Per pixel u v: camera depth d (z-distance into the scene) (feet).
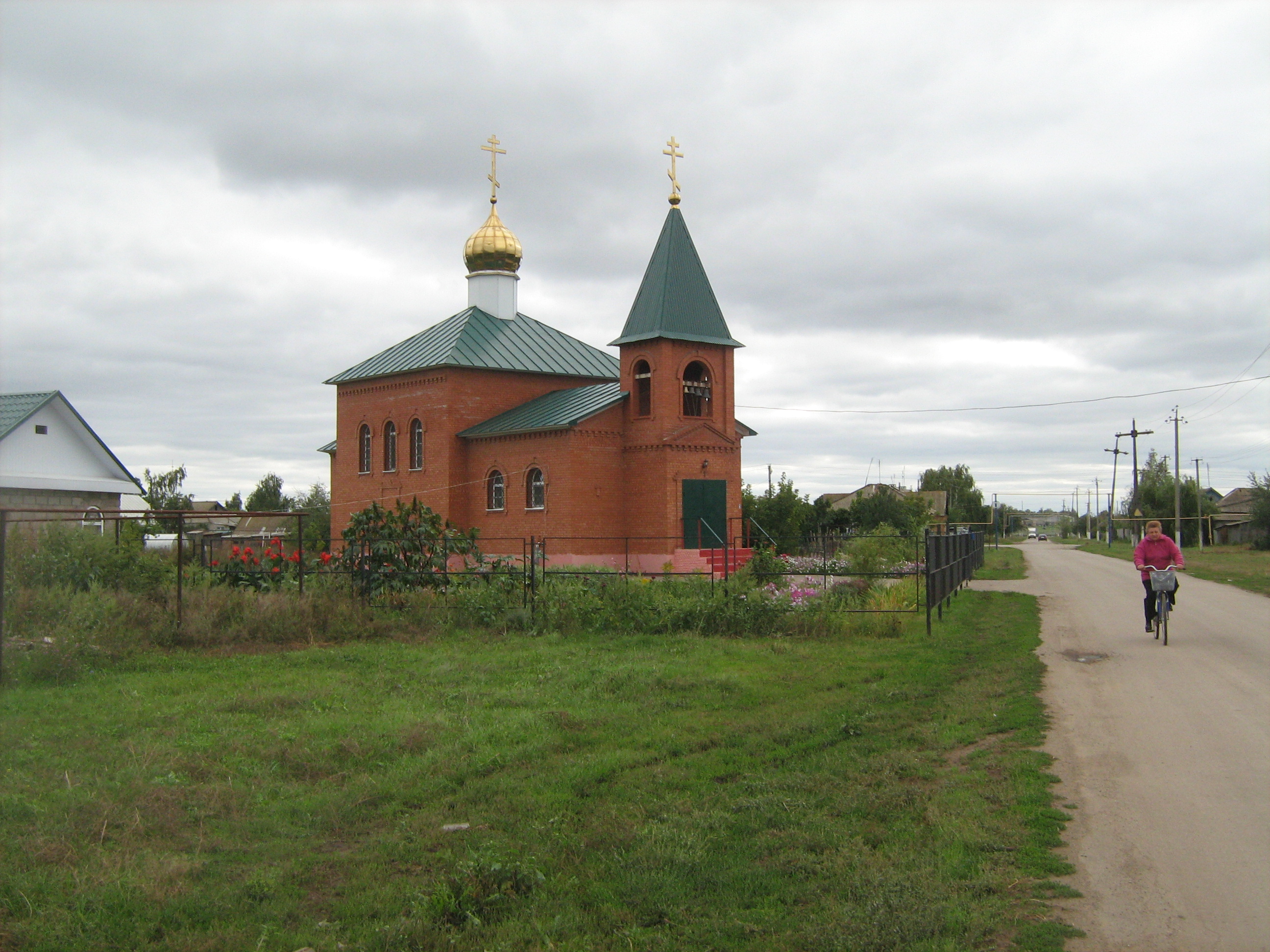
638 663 44.73
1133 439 253.65
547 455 104.47
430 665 44.32
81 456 98.37
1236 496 324.60
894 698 37.27
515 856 21.21
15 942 17.19
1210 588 90.33
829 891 19.39
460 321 125.08
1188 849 21.11
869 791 25.23
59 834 21.45
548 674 41.91
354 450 126.82
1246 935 17.22
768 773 27.32
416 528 59.26
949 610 67.15
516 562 93.25
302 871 20.77
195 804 24.26
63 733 30.66
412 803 25.09
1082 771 27.04
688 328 103.19
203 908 18.74
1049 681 40.73
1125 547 253.24
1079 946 16.90
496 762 28.25
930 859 20.58
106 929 17.74
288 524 158.92
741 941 17.58
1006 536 433.48
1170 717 33.42
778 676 41.86
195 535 76.89
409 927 17.83
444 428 113.09
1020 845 21.31
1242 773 26.58
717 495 104.99
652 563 101.86
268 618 51.21
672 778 26.71
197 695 37.17
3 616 38.86
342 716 33.76
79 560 52.42
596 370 122.31
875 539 87.35
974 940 17.04
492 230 126.82
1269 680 40.24
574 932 17.98
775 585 65.87
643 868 20.44
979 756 28.84
